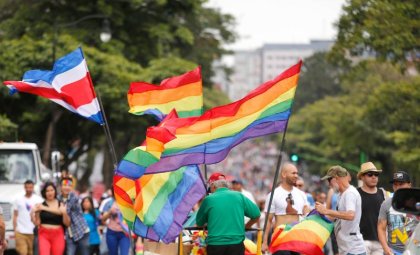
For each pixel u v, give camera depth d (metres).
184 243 27.97
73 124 95.44
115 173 25.77
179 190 26.34
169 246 28.00
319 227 28.64
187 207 26.25
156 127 24.58
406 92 86.69
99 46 92.38
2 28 94.81
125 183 26.94
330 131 144.00
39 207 38.03
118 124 91.62
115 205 40.56
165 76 88.44
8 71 84.69
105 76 86.94
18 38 94.25
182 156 25.77
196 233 27.86
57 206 38.22
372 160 141.88
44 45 85.38
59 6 94.12
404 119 94.94
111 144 29.73
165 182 26.28
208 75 112.94
